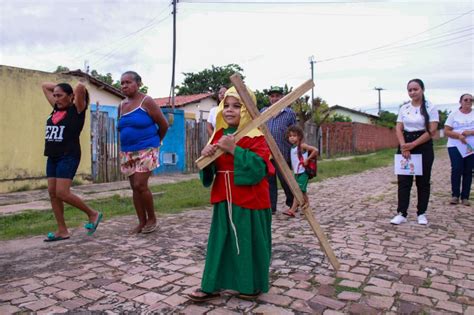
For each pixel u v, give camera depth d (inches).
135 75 203.6
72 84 418.0
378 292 132.1
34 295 130.7
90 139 427.2
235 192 121.3
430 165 228.1
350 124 1173.7
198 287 136.2
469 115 290.8
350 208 282.8
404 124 230.2
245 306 121.4
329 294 130.3
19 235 212.4
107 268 155.6
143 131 200.8
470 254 173.2
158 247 183.8
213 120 241.0
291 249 179.2
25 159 381.1
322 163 741.9
